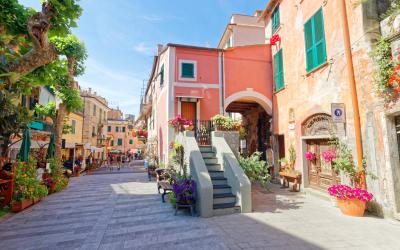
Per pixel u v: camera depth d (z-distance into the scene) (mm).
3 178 6887
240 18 17141
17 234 4828
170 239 4383
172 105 11289
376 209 5688
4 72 4691
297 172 9055
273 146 11641
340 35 7000
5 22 5039
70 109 12031
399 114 5391
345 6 6762
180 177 7469
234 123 8812
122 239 4430
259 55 12492
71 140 20906
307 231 4715
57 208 7020
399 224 5062
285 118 10508
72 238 4539
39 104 12461
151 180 13383
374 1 6188
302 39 9141
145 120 26391
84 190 10219
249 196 6180
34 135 11828
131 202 7562
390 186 5387
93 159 24688
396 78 5055
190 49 11820
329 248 3920
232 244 4102
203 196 5777
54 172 10172
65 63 6324
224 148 7793
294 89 9695
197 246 4039
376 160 5746
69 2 5000
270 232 4676
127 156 38531
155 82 16906
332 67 7316
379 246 3992
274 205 6859
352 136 6457
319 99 7957
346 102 6699
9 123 6273
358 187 6145
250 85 12164
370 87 5926
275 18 11836
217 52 12125
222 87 11891
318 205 6828
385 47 5449
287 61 10398
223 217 5723
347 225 5055
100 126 31234
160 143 13766
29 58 4898
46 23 4820
